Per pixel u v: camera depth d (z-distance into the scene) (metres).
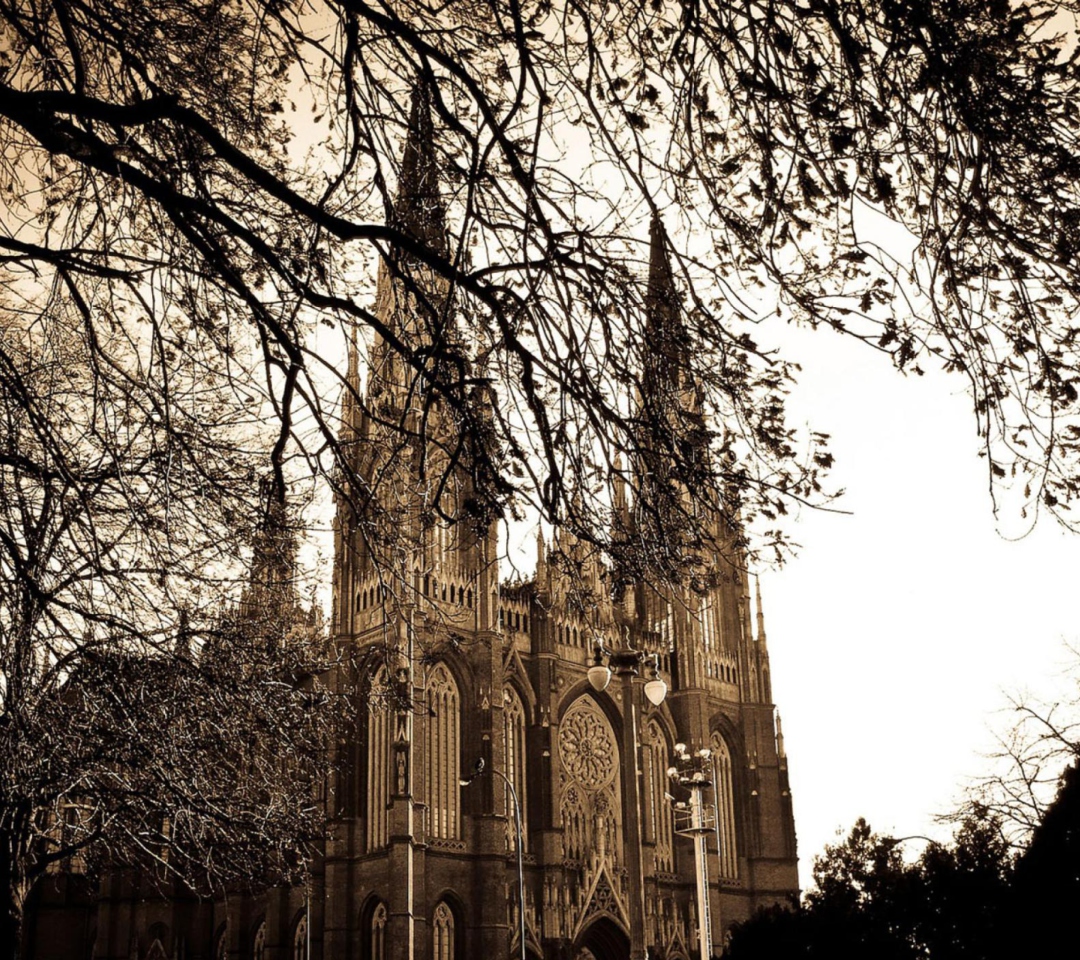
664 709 104.00
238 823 22.41
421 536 17.22
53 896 99.50
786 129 11.52
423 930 84.06
